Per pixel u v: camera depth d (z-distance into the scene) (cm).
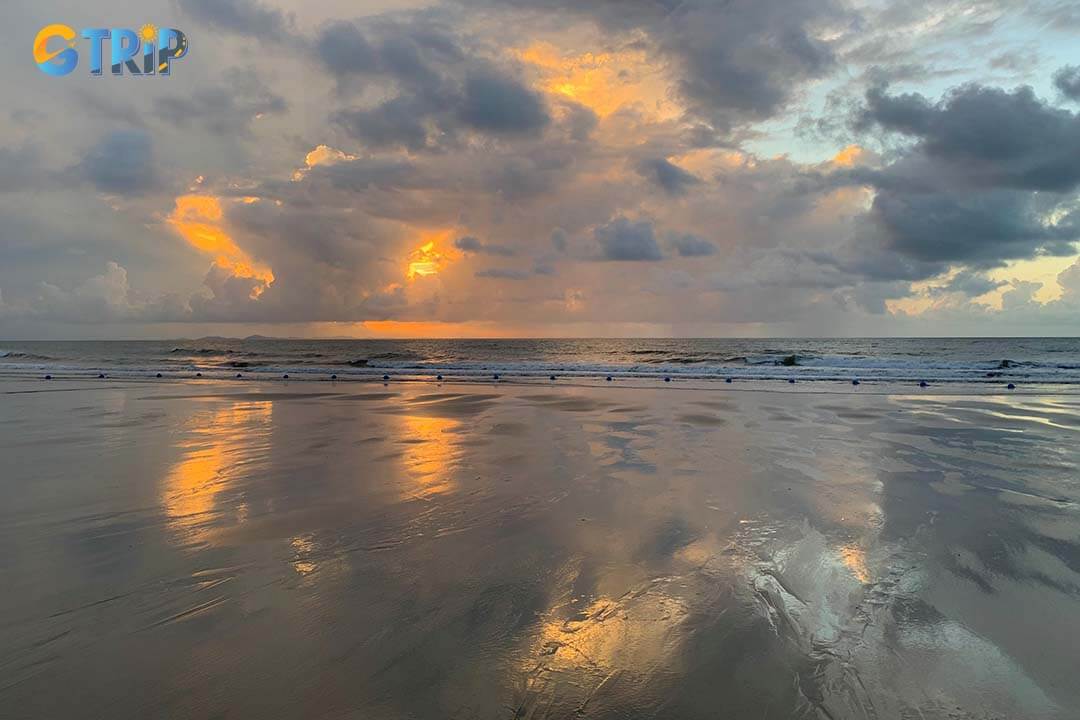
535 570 392
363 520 500
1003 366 2552
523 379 2070
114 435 920
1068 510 526
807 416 1095
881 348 5991
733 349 5956
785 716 246
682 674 274
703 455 753
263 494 581
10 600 351
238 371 2525
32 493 585
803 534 461
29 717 244
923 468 683
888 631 314
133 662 284
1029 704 255
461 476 650
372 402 1360
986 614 333
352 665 282
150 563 407
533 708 250
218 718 243
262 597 353
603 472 664
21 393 1588
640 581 374
